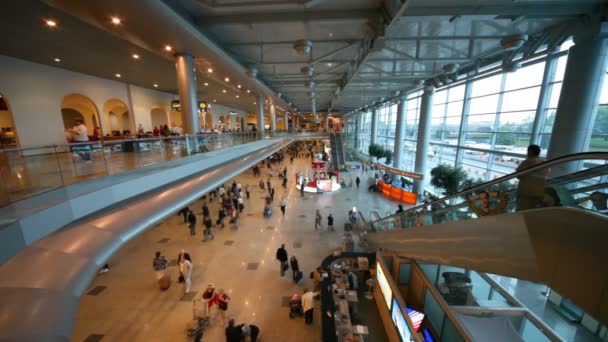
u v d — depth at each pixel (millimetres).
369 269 8539
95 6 5242
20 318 1881
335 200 17750
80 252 3021
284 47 9867
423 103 16422
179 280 8414
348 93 21719
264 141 17344
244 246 10969
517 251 2918
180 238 11711
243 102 28484
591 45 6254
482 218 3574
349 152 32938
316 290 7836
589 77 6348
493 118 12602
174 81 16031
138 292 7867
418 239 5852
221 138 9844
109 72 13180
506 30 8039
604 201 2453
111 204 4324
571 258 2229
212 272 9008
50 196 3580
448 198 5008
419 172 17250
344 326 6117
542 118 9977
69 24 7113
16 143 10195
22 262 2523
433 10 6488
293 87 19422
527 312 5523
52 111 11594
